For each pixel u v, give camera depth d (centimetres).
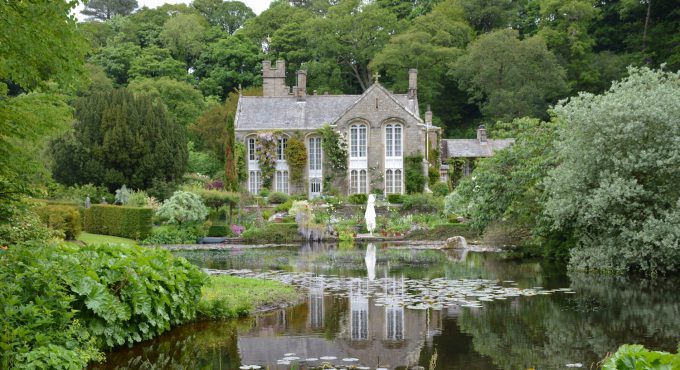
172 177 4109
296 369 912
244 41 7575
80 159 3888
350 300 1454
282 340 1088
